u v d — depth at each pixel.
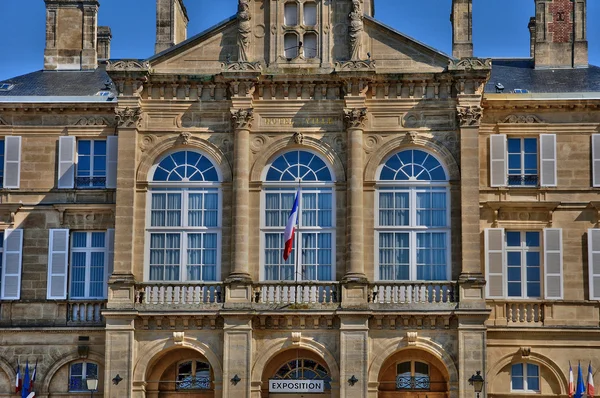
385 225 56.91
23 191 59.53
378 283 55.47
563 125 59.03
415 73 56.84
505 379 57.41
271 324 55.50
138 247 56.91
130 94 57.41
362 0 58.34
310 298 55.59
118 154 57.03
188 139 57.50
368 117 57.38
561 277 57.56
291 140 57.34
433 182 56.91
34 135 60.12
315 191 57.22
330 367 55.06
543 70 65.06
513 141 59.50
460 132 56.50
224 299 55.56
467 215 55.78
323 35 58.09
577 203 58.31
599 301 57.41
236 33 58.22
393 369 56.94
